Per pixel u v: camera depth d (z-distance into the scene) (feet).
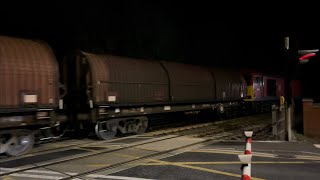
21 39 37.58
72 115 47.03
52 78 38.78
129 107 51.80
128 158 32.35
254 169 27.78
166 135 50.83
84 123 47.01
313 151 35.68
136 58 56.85
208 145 40.40
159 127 64.28
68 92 47.65
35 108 36.78
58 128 44.04
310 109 49.49
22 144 36.22
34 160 31.91
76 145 41.06
